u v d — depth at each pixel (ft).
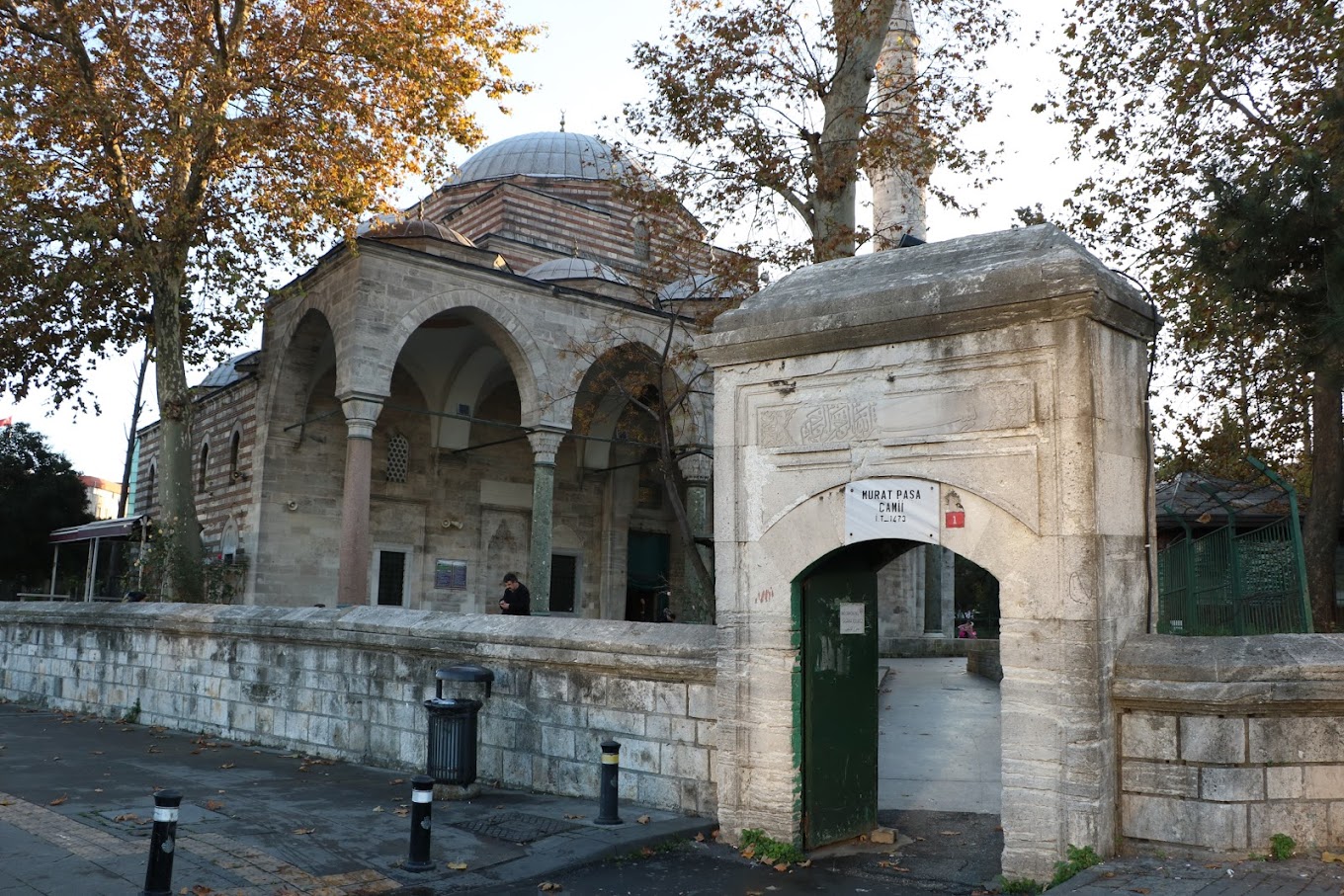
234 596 88.38
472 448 99.71
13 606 62.75
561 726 30.42
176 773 34.47
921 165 51.11
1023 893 20.34
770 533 24.85
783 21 50.39
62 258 67.56
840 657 25.89
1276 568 38.19
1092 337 20.59
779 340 24.44
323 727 38.86
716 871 22.91
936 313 21.85
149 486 131.34
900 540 25.58
